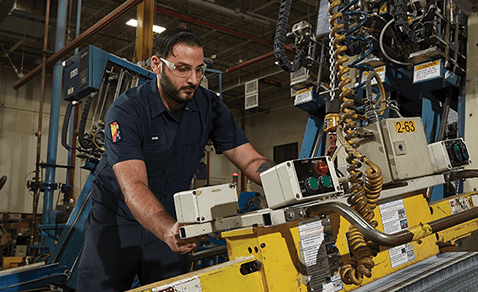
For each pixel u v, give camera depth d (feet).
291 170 2.52
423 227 2.99
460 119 6.62
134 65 9.27
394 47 6.49
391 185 3.66
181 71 3.60
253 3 31.14
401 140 3.38
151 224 3.05
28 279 7.80
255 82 27.45
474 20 6.51
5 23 22.33
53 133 14.10
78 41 12.74
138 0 10.55
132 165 3.52
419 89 7.16
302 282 2.76
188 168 4.46
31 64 36.17
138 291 2.26
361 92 7.11
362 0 5.75
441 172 4.29
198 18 31.45
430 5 5.97
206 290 2.44
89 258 4.22
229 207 3.01
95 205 4.44
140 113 3.93
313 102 6.89
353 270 2.86
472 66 6.46
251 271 2.67
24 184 34.63
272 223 2.51
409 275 3.26
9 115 35.09
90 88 8.80
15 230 25.53
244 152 4.45
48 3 15.01
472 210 3.78
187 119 4.27
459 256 3.75
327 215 3.06
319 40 6.66
